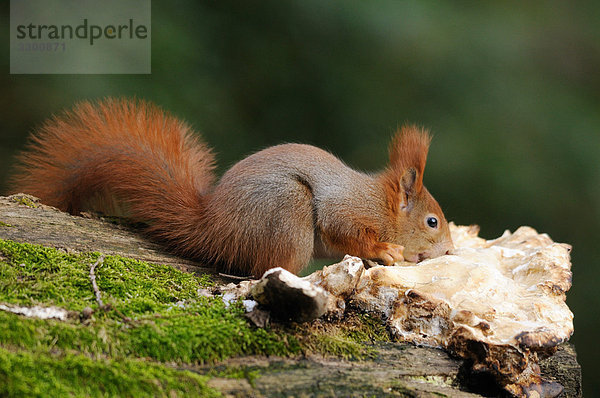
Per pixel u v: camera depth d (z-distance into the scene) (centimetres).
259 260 671
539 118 1280
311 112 1300
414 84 1302
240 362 444
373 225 766
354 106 1305
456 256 614
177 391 396
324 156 754
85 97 1071
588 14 1479
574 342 1227
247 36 1288
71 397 375
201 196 727
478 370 479
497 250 675
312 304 458
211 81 1233
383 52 1298
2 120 1080
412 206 805
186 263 679
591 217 1241
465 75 1296
